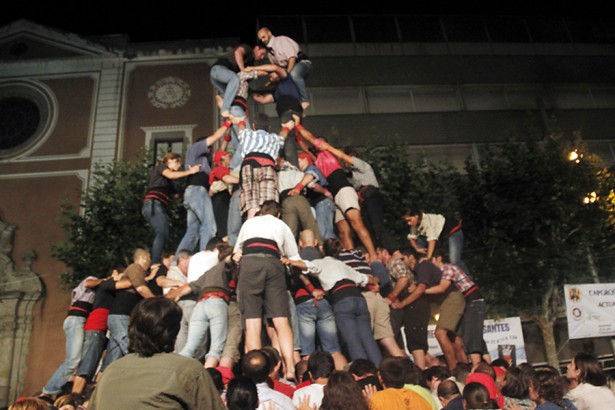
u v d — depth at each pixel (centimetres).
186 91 2428
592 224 1572
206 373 261
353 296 621
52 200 2245
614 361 1375
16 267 2125
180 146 2359
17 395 1933
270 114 2331
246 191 698
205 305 588
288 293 580
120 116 2378
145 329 264
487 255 1462
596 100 2661
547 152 1789
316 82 2516
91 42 2483
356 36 2631
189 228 845
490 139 2497
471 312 802
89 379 697
